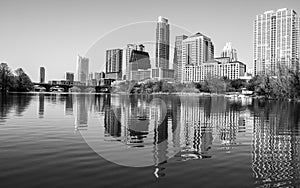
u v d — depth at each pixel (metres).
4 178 6.93
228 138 13.34
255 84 84.56
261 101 59.34
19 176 7.09
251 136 14.07
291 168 8.20
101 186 6.46
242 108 36.38
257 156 9.62
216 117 22.83
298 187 6.65
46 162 8.37
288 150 10.74
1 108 29.67
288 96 63.69
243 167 8.20
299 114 27.83
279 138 13.54
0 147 10.42
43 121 18.48
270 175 7.51
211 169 7.91
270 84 70.62
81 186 6.45
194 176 7.27
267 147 11.28
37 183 6.61
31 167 7.85
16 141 11.59
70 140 11.75
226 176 7.34
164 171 7.62
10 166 7.94
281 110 33.53
